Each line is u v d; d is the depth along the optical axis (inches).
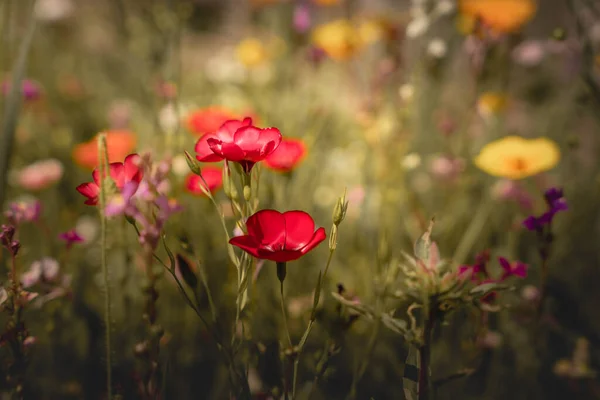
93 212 32.4
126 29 37.1
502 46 35.2
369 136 29.1
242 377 19.2
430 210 31.9
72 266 25.8
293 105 39.0
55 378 23.9
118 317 24.8
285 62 42.9
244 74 41.2
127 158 18.8
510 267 20.3
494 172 25.0
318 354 20.4
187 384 24.5
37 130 38.3
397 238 26.9
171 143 25.6
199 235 25.9
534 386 25.3
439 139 37.8
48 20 53.4
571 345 26.2
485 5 30.7
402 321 18.8
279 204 23.9
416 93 31.6
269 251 17.6
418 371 18.9
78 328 24.7
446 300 18.5
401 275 24.6
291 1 44.9
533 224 20.6
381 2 48.6
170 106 28.3
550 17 51.5
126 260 22.5
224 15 66.5
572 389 25.3
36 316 24.1
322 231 17.8
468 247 26.9
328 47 37.4
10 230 19.1
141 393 20.3
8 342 19.4
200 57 61.3
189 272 19.7
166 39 32.2
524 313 24.2
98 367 24.0
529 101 39.9
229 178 18.5
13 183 32.6
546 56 38.0
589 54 27.3
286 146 22.2
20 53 23.5
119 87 52.2
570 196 33.8
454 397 24.9
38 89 35.1
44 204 32.3
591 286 30.4
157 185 18.8
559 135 39.4
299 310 23.9
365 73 39.6
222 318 23.8
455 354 24.7
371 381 24.3
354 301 19.7
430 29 36.5
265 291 23.9
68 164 35.5
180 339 24.4
